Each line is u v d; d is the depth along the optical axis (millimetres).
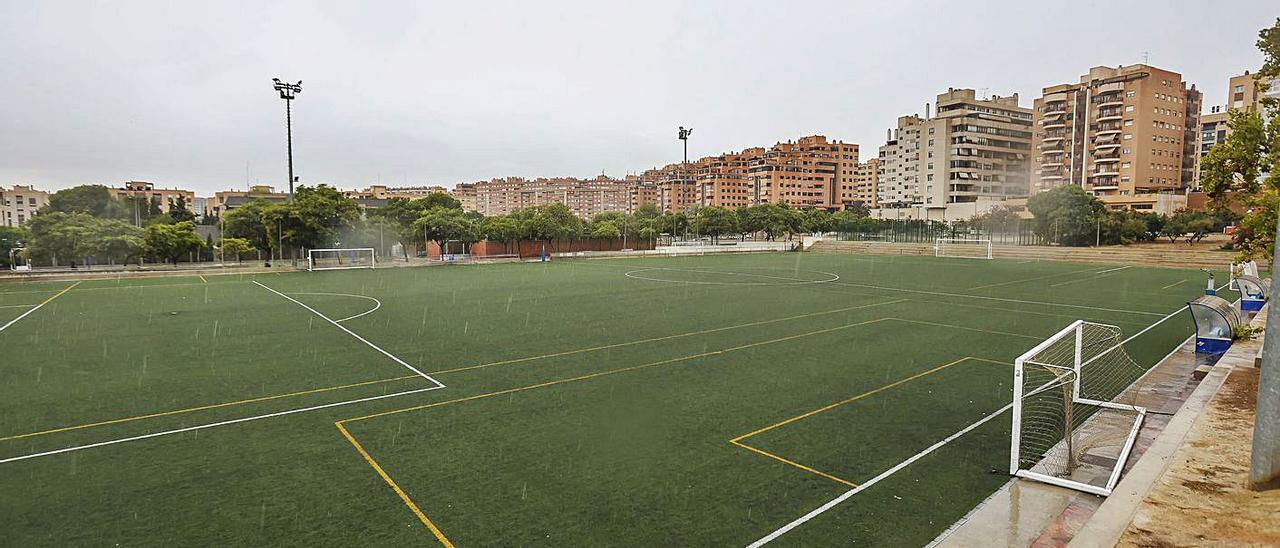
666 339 18062
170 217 74750
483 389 12805
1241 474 7473
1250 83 80562
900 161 112625
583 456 9172
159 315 22922
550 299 27453
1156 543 5828
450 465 8828
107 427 10453
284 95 46812
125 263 44969
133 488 8078
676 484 8203
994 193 103875
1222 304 16281
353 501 7699
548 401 11977
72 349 16797
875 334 18875
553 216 63344
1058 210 57844
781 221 79250
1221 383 11805
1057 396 12164
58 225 44125
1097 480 8195
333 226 52000
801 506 7590
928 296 28125
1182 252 46625
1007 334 18906
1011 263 48938
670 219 83500
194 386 13023
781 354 16109
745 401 11977
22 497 7816
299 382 13344
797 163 147875
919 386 13062
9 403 11828
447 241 56219
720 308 24375
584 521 7188
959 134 100562
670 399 12102
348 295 29281
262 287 33125
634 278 37625
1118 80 81625
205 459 9055
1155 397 12148
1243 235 13906
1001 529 6910
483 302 26500
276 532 6934
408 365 14906
